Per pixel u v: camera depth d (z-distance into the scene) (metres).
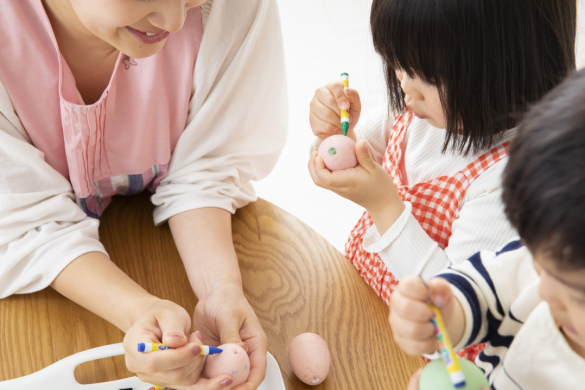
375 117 1.33
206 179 1.15
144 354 0.81
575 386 0.64
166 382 0.85
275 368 0.92
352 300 1.04
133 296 0.95
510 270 0.70
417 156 1.16
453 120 0.95
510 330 0.70
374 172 1.01
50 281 1.00
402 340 0.60
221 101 1.13
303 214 2.26
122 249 1.11
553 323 0.64
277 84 1.20
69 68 1.00
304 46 2.85
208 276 1.03
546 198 0.45
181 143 1.15
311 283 1.07
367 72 2.71
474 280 0.70
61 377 0.89
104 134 1.08
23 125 1.03
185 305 1.03
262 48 1.14
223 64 1.12
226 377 0.83
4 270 0.99
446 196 1.08
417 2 0.88
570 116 0.46
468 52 0.89
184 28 1.07
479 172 1.02
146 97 1.07
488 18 0.87
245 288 1.06
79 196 1.11
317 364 0.90
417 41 0.90
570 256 0.45
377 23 0.94
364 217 1.30
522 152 0.48
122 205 1.19
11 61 0.96
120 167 1.13
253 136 1.23
